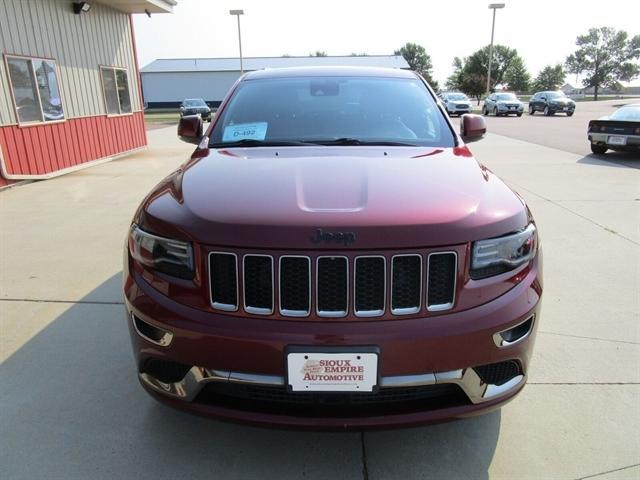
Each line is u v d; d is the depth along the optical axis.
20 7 8.44
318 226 1.79
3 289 3.94
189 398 1.93
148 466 2.13
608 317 3.46
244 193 2.05
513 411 2.49
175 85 64.06
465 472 2.11
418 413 1.86
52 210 6.50
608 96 93.62
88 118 10.74
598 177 8.58
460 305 1.85
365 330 1.78
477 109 44.41
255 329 1.79
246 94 3.32
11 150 8.24
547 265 4.44
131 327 2.08
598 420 2.42
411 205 1.93
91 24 10.85
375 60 57.47
